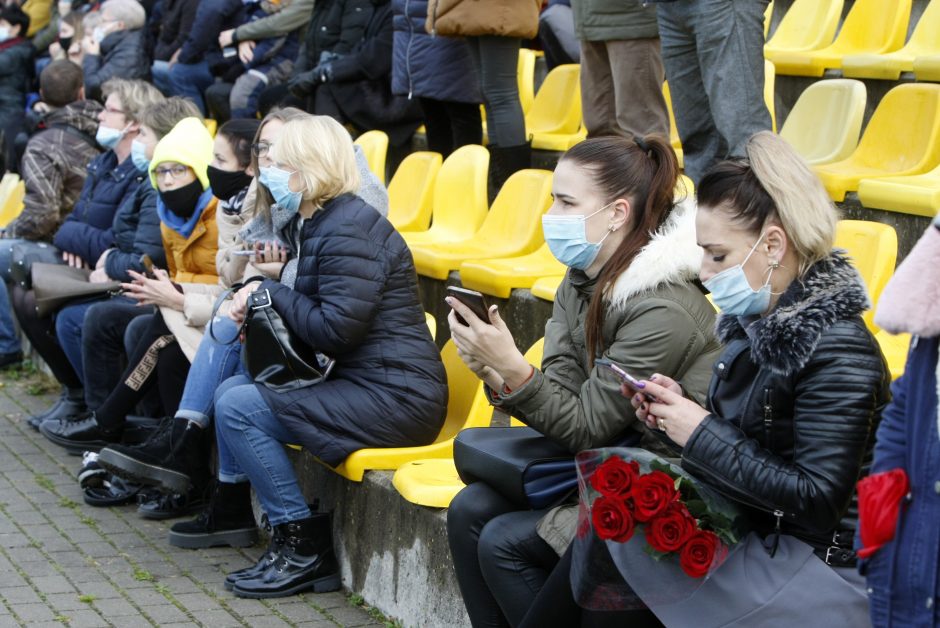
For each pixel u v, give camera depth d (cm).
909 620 300
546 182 754
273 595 575
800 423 345
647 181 431
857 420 339
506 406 423
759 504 347
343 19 1016
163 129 801
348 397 561
